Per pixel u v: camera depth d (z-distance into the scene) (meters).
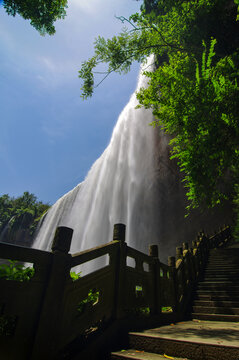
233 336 2.73
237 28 6.51
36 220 44.97
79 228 30.42
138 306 3.47
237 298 5.57
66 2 5.42
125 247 3.54
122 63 8.10
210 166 3.16
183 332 3.03
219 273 7.74
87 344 2.43
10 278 2.24
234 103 2.87
